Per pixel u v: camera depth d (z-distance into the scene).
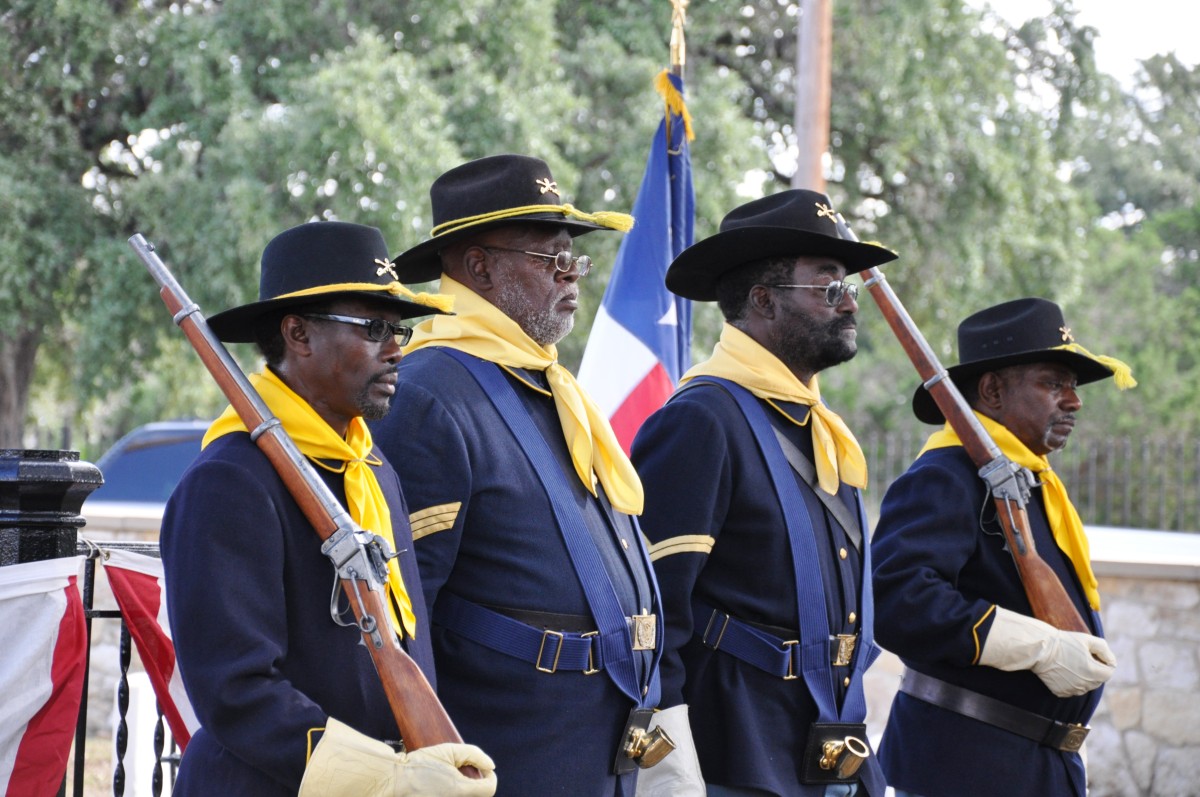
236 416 8.05
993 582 12.30
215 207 39.22
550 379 9.77
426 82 39.97
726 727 10.39
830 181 49.31
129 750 16.88
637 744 9.34
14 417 49.88
